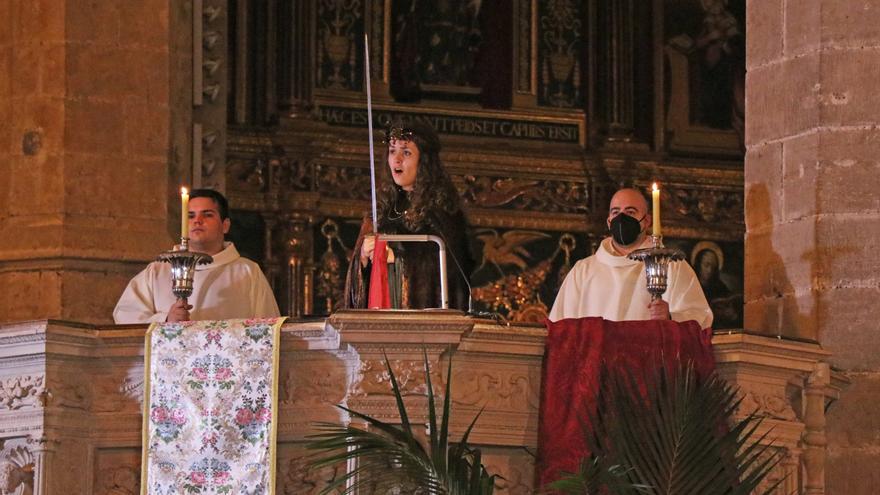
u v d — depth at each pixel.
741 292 34.69
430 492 14.87
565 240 34.19
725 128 35.88
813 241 18.81
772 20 19.61
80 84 20.94
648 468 14.84
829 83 19.00
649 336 16.12
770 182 19.41
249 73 33.41
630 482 14.88
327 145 33.22
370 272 17.09
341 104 33.84
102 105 20.97
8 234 20.77
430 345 15.70
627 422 14.96
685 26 36.00
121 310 18.00
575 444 15.80
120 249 20.66
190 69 22.16
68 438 16.19
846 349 18.61
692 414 14.91
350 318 15.53
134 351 16.25
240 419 15.81
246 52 33.41
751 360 16.47
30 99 20.94
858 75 19.00
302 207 32.69
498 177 34.19
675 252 16.44
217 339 15.96
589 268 18.17
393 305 17.20
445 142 34.09
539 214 34.03
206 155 23.53
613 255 18.08
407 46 34.62
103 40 21.09
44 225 20.62
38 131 20.84
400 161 17.88
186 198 16.70
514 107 34.88
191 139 22.34
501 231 33.84
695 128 35.72
